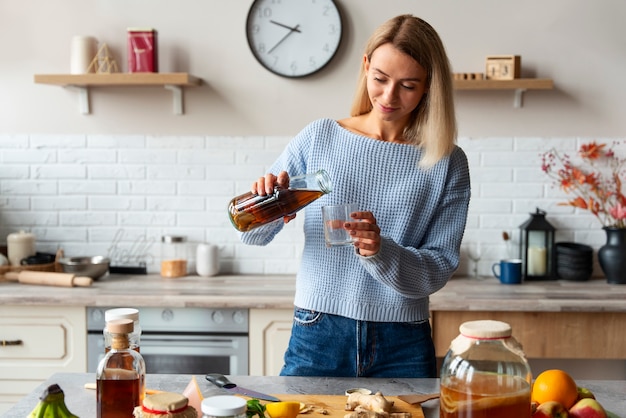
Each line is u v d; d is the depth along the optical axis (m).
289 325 3.22
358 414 1.46
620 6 3.71
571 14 3.72
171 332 3.24
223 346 3.23
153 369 3.27
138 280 3.62
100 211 3.86
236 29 3.77
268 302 3.17
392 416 1.49
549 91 3.76
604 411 1.44
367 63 2.04
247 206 1.87
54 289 3.36
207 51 3.78
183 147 3.83
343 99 3.78
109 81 3.55
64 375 1.80
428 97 2.01
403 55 1.89
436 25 3.74
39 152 3.83
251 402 1.44
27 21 3.78
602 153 3.77
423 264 1.96
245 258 3.86
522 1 3.72
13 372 3.26
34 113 3.82
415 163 2.06
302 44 3.73
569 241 3.81
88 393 1.66
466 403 1.31
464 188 2.10
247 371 3.24
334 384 1.79
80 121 3.83
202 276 3.76
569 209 3.80
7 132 3.83
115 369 1.38
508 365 1.32
